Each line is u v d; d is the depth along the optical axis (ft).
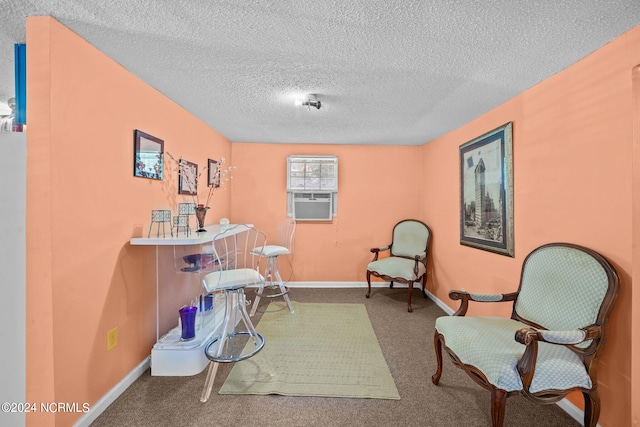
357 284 13.24
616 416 4.51
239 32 4.65
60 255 4.40
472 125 8.96
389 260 11.68
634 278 3.97
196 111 8.54
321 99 7.47
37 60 4.20
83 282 4.85
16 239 4.19
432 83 6.42
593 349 4.39
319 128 10.29
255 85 6.68
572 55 5.12
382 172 13.14
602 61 4.83
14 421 4.24
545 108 6.05
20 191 4.18
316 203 13.06
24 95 4.74
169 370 6.32
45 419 4.26
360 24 4.39
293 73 6.07
